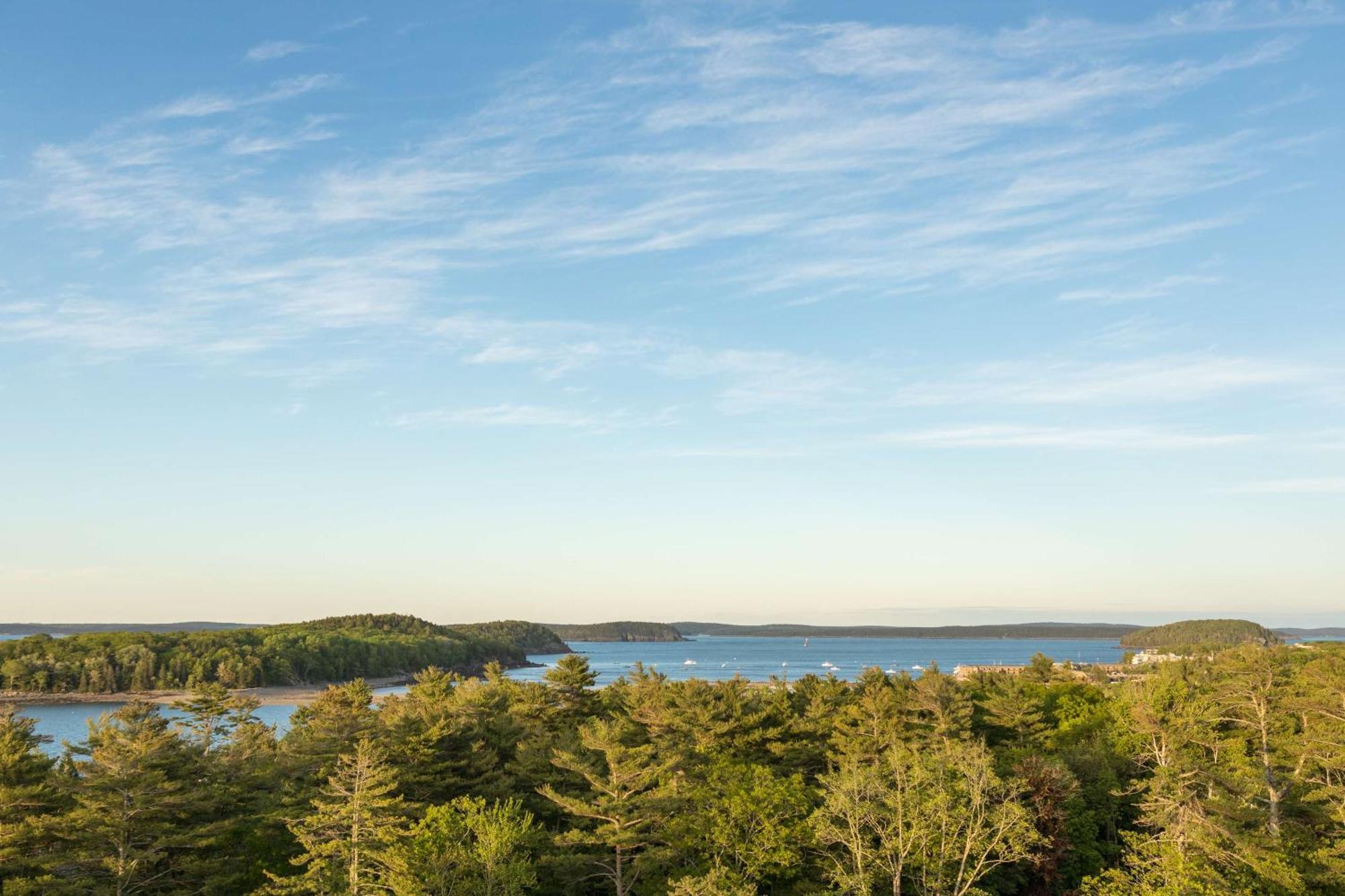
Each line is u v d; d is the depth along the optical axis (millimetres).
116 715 70438
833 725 97125
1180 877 52531
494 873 54375
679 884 53188
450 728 77625
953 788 64062
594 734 70500
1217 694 91000
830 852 63938
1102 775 81250
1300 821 65000
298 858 56781
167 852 61125
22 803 58938
